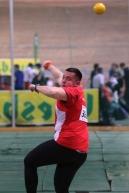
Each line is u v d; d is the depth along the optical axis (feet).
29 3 126.11
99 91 77.61
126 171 46.65
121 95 78.95
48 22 124.77
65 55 119.96
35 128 73.77
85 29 121.90
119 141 62.95
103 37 119.55
